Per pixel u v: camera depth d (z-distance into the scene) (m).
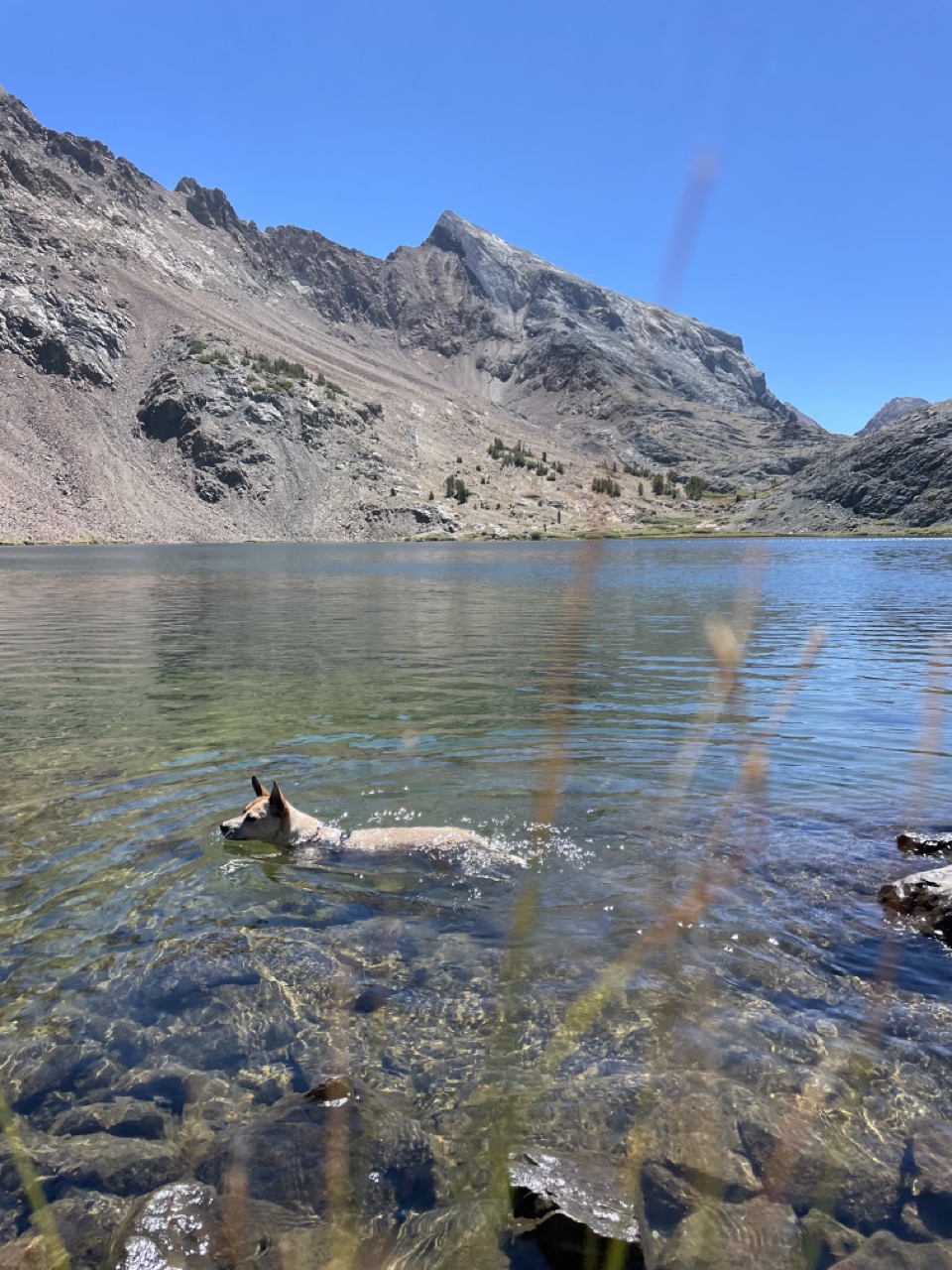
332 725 4.58
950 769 3.80
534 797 3.50
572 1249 1.47
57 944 2.46
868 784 3.61
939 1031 2.05
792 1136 1.76
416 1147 1.75
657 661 6.57
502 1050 2.00
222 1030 2.10
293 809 3.20
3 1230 1.59
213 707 5.05
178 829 3.23
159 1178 1.71
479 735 4.34
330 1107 1.85
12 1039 2.07
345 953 2.40
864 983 2.22
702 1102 1.84
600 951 2.38
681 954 2.35
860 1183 1.65
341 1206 1.61
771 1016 2.10
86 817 3.34
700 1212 1.58
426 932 2.51
